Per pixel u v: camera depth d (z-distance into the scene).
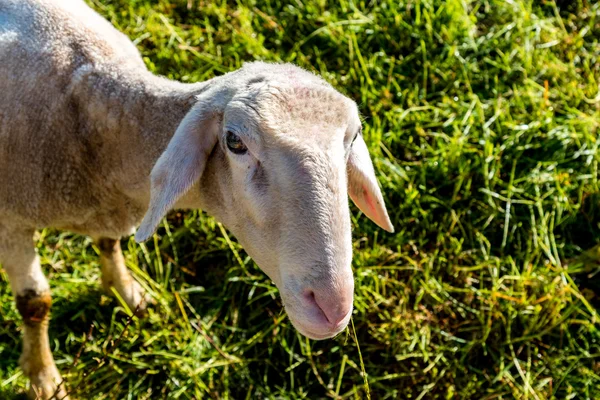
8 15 1.22
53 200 1.22
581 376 1.42
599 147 1.62
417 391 1.41
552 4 1.87
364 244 1.53
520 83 1.73
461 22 1.79
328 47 1.78
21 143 1.19
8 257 1.26
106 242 1.36
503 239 1.54
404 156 1.64
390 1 1.81
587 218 1.57
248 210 1.05
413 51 1.79
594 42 1.82
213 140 1.08
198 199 1.16
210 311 1.46
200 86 1.14
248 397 1.39
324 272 0.99
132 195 1.22
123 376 1.39
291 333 1.44
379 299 1.47
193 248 1.53
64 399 1.33
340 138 1.01
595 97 1.71
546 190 1.60
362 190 1.18
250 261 1.50
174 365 1.40
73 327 1.45
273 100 1.01
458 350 1.44
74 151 1.20
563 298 1.47
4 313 1.43
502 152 1.63
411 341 1.44
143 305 1.44
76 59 1.20
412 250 1.54
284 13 1.81
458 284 1.51
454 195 1.57
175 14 1.80
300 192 0.99
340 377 1.39
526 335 1.45
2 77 1.20
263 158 1.01
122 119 1.18
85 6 1.28
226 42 1.77
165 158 1.06
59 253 1.51
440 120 1.68
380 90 1.70
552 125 1.65
